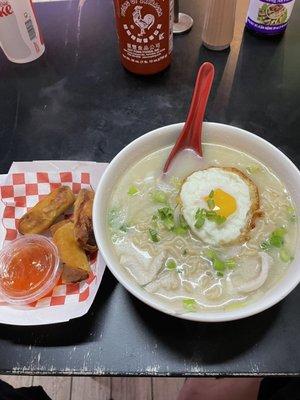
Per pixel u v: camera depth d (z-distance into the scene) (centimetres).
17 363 29
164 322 29
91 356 29
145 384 56
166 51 41
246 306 26
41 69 44
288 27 46
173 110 41
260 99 41
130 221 32
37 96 42
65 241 31
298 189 30
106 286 31
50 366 28
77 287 31
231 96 41
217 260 30
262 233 31
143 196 33
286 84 42
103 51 45
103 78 43
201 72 30
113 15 48
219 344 29
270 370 28
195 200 32
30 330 30
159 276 29
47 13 48
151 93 42
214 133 33
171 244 31
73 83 43
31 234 34
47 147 39
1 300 31
